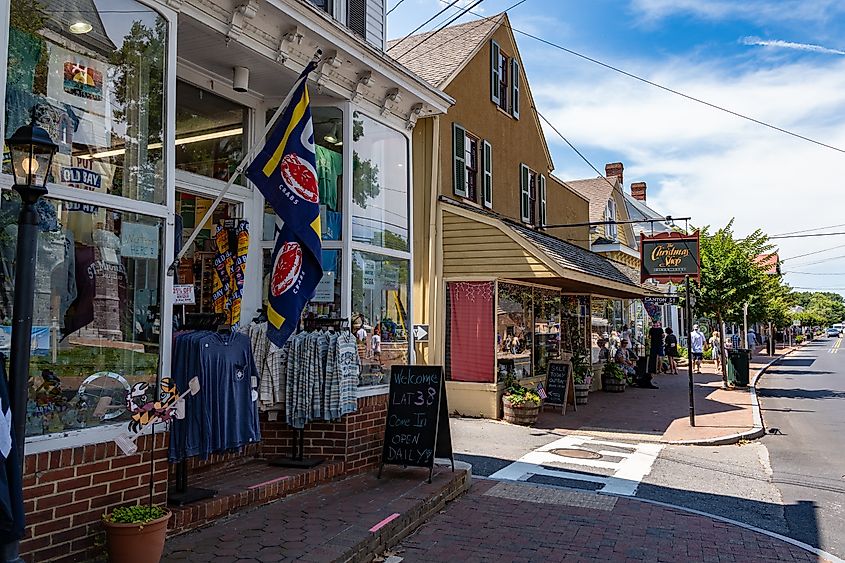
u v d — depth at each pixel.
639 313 27.56
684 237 13.20
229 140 7.39
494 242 12.69
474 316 12.88
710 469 9.28
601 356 20.19
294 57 6.81
